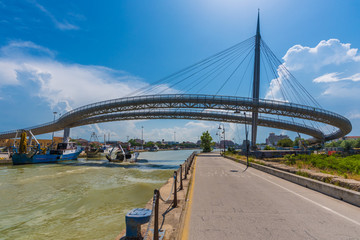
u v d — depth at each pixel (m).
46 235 8.52
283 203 7.30
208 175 15.34
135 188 18.66
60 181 22.98
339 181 8.57
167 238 4.19
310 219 5.63
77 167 40.22
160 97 56.25
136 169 36.78
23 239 8.22
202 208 6.71
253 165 21.86
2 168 38.12
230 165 24.89
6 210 12.21
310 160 22.44
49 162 51.28
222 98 55.56
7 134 83.50
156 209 3.76
